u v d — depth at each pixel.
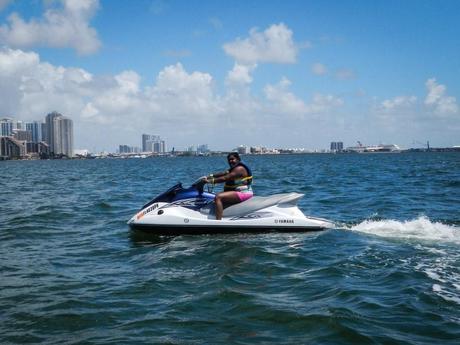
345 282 6.31
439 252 7.89
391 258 7.51
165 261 7.71
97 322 5.12
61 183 29.09
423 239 8.97
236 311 5.35
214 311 5.38
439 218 11.88
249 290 6.07
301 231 9.95
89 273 7.13
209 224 9.78
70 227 11.39
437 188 20.66
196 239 9.41
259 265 7.32
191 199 10.15
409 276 6.49
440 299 5.54
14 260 8.02
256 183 25.50
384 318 5.02
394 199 16.50
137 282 6.55
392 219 11.93
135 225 10.05
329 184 24.16
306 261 7.52
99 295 6.02
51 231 10.83
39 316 5.30
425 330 4.71
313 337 4.63
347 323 4.87
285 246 8.62
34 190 23.05
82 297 5.94
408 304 5.39
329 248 8.40
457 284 6.13
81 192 21.34
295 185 23.77
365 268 6.99
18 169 66.62
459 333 4.64
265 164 68.94
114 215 13.38
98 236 10.17
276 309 5.34
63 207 15.16
